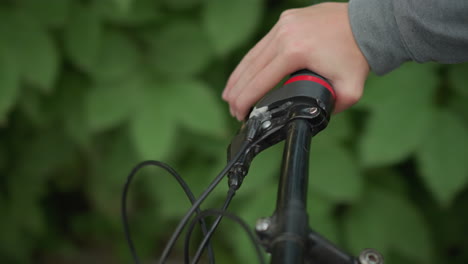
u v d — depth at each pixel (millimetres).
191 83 1333
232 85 797
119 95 1336
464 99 1236
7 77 1265
